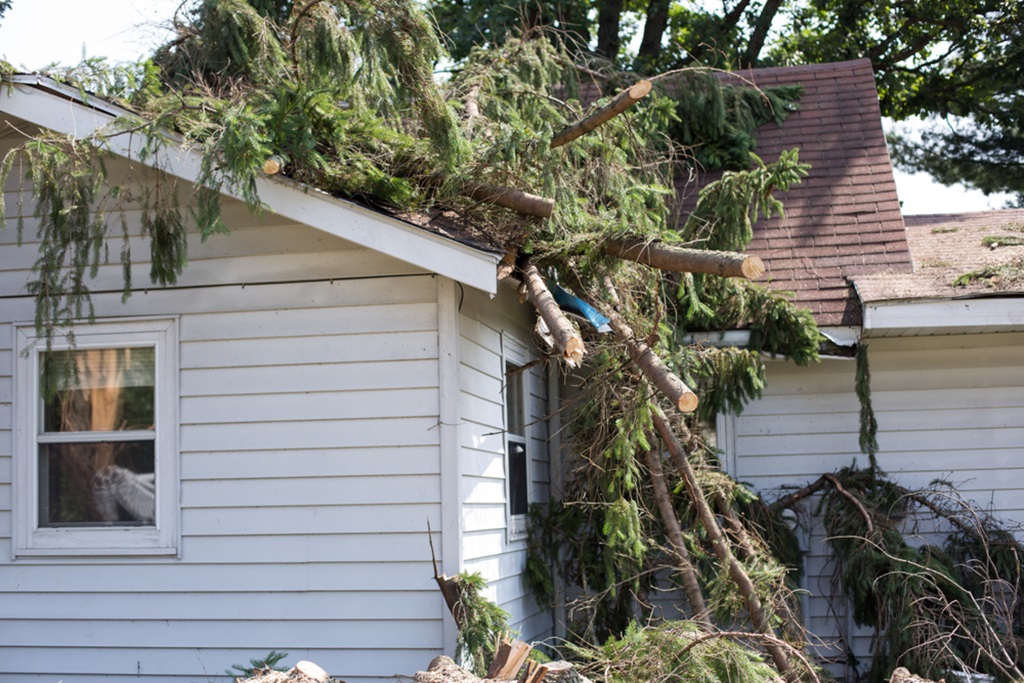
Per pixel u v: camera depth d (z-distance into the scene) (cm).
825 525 985
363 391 742
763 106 1369
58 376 787
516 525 880
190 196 768
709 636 651
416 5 710
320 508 739
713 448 945
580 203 830
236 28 900
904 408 1031
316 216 709
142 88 815
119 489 771
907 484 1020
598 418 850
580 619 909
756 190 933
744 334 1011
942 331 998
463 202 781
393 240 703
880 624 899
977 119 2378
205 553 749
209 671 737
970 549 972
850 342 1008
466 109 896
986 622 802
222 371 761
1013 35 2252
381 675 717
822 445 1037
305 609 732
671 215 1103
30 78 730
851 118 1355
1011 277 965
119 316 777
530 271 758
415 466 730
